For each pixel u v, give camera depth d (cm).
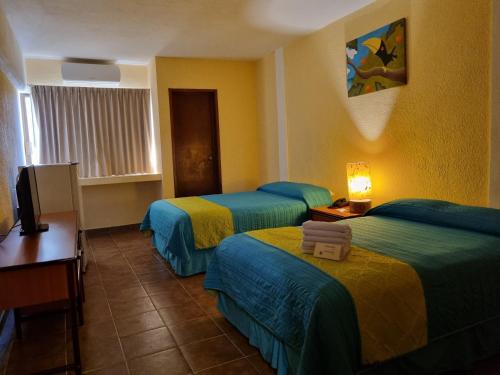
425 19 308
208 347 233
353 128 396
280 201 407
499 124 258
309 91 462
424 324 173
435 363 183
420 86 318
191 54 523
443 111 300
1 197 302
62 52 484
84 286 343
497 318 200
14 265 191
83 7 341
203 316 277
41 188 364
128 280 356
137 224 592
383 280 171
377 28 354
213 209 370
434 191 314
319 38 436
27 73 508
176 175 555
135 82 574
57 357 229
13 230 276
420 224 266
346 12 383
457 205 269
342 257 195
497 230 225
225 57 551
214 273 260
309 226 211
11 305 197
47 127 516
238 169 588
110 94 549
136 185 588
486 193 273
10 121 388
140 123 572
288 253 212
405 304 170
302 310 167
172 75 536
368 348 159
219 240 361
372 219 289
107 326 265
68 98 526
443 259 191
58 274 202
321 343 154
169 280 353
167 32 422
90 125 541
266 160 577
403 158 341
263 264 208
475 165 279
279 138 536
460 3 280
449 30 290
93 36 425
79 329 262
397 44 332
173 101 546
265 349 210
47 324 273
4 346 244
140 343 241
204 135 571
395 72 337
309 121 468
